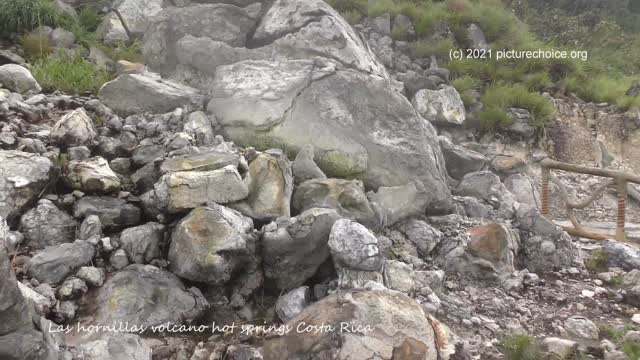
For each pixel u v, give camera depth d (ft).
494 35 29.01
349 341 7.70
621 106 25.81
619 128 25.16
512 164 20.25
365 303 8.27
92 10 22.99
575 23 39.09
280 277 10.62
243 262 10.34
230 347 8.95
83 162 11.40
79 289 9.05
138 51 20.15
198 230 9.95
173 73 18.31
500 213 15.33
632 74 34.91
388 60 24.84
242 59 17.62
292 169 13.37
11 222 10.14
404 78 23.65
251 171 11.93
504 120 22.82
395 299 8.59
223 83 16.10
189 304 9.41
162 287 9.44
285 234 10.55
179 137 13.12
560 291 12.47
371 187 14.53
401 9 28.30
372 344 7.71
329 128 14.79
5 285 6.70
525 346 9.76
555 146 23.79
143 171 11.87
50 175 10.87
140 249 10.09
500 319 11.08
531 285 12.50
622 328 10.80
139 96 15.23
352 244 10.28
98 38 20.76
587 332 10.75
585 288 12.62
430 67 25.81
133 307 8.99
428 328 8.24
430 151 15.99
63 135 12.37
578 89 27.27
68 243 9.76
